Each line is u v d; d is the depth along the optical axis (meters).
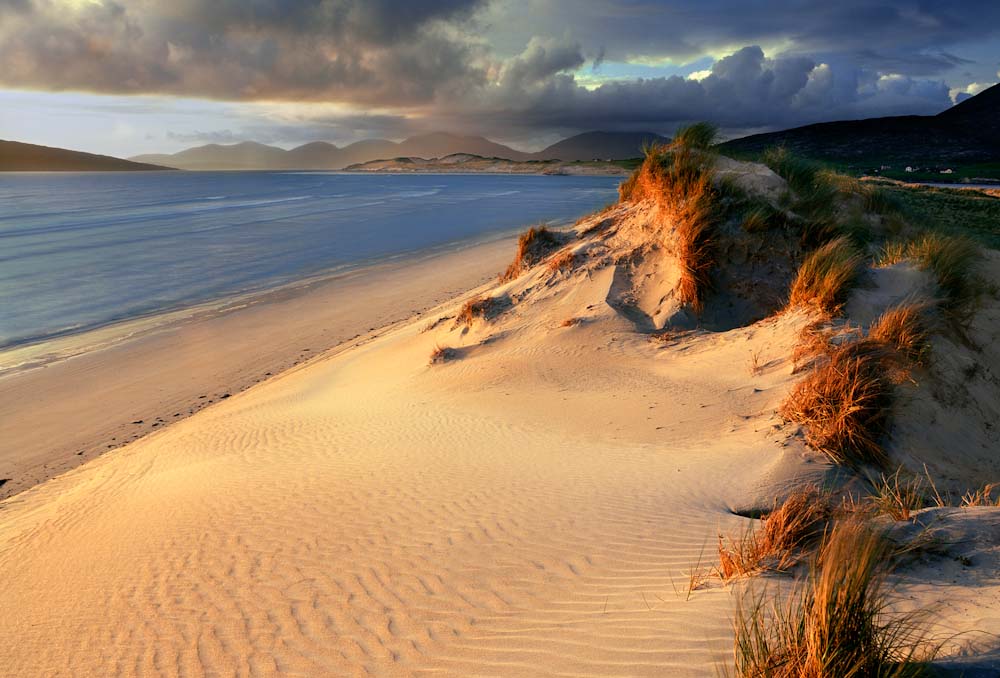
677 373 10.62
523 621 4.28
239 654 4.52
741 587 4.04
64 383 17.09
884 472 6.49
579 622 4.11
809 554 4.27
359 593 5.04
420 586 5.01
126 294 27.19
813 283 11.06
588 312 14.07
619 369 11.51
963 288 10.47
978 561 3.82
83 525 8.17
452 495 6.86
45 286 28.70
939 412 7.76
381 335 20.08
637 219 15.99
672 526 5.50
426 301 25.05
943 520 4.36
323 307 24.69
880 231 15.76
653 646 3.57
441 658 4.04
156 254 37.59
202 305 25.27
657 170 15.69
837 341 8.91
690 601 4.05
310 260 35.38
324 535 6.19
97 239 44.69
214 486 8.25
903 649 2.87
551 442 8.56
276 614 4.93
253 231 49.44
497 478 7.27
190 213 67.25
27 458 12.88
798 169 15.94
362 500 6.99
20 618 5.81
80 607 5.69
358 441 9.73
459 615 4.52
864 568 2.95
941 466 6.87
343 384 15.07
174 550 6.38
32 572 6.92
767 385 8.90
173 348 19.95
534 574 4.95
